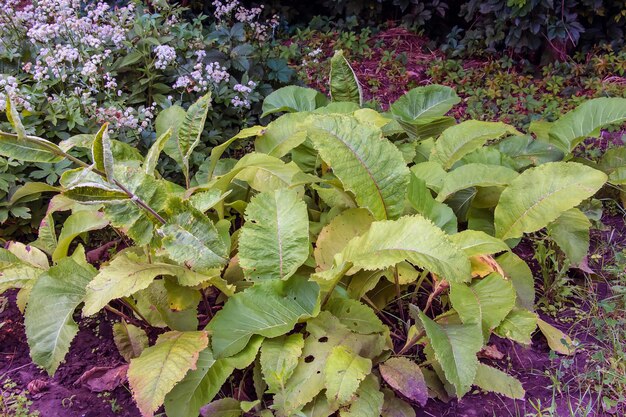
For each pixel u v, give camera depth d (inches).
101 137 96.3
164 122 156.9
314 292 117.8
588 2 255.4
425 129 175.6
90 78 163.6
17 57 177.9
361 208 128.8
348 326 115.6
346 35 283.7
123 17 188.4
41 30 169.0
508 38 258.8
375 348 112.2
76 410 112.9
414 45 289.6
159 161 166.7
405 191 119.8
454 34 282.5
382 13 310.7
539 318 134.0
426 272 127.5
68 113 157.2
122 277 106.0
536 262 153.2
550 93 245.0
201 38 194.7
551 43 258.2
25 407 113.1
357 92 175.6
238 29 204.4
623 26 271.4
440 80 258.1
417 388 105.8
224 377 104.7
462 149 152.2
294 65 263.6
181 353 102.0
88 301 103.6
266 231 118.4
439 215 129.8
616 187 171.0
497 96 241.0
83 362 124.2
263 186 137.6
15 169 150.6
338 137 119.1
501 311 109.6
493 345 122.4
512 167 151.8
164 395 96.3
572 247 136.6
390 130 163.5
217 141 184.9
